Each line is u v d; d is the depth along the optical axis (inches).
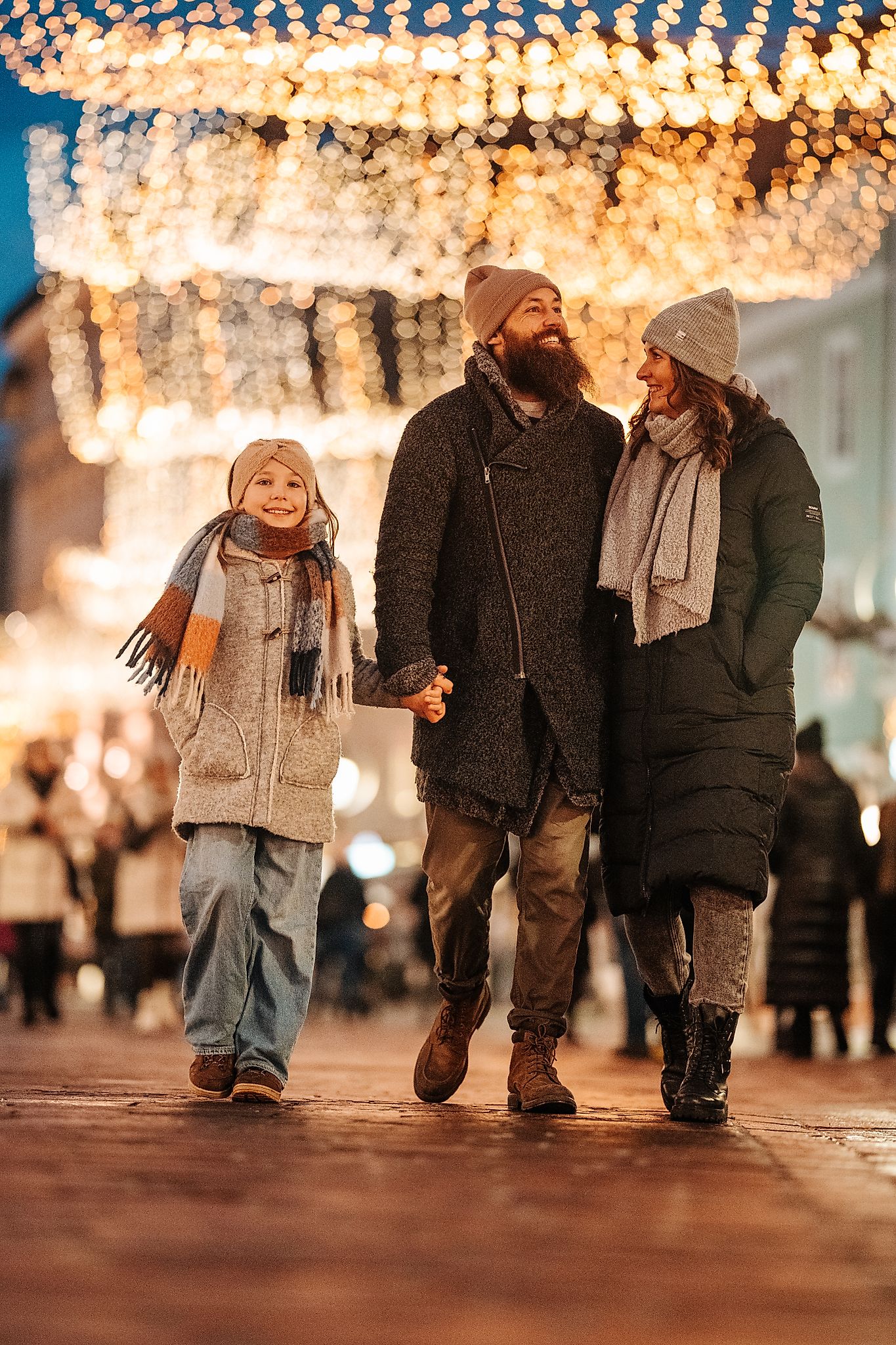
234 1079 426.0
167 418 2797.7
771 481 413.7
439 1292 180.5
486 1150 310.3
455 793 416.8
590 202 1636.3
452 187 1625.2
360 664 441.1
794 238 2070.6
